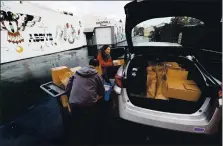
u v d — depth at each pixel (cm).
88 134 220
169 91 207
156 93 225
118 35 2006
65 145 202
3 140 219
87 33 1628
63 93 232
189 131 165
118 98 203
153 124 177
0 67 762
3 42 869
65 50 1437
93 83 203
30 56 1055
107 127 233
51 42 1245
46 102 341
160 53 275
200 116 166
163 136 208
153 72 247
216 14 185
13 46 930
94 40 1678
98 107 276
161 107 196
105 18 1811
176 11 212
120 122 209
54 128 241
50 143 208
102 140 207
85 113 216
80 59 901
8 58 902
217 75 195
